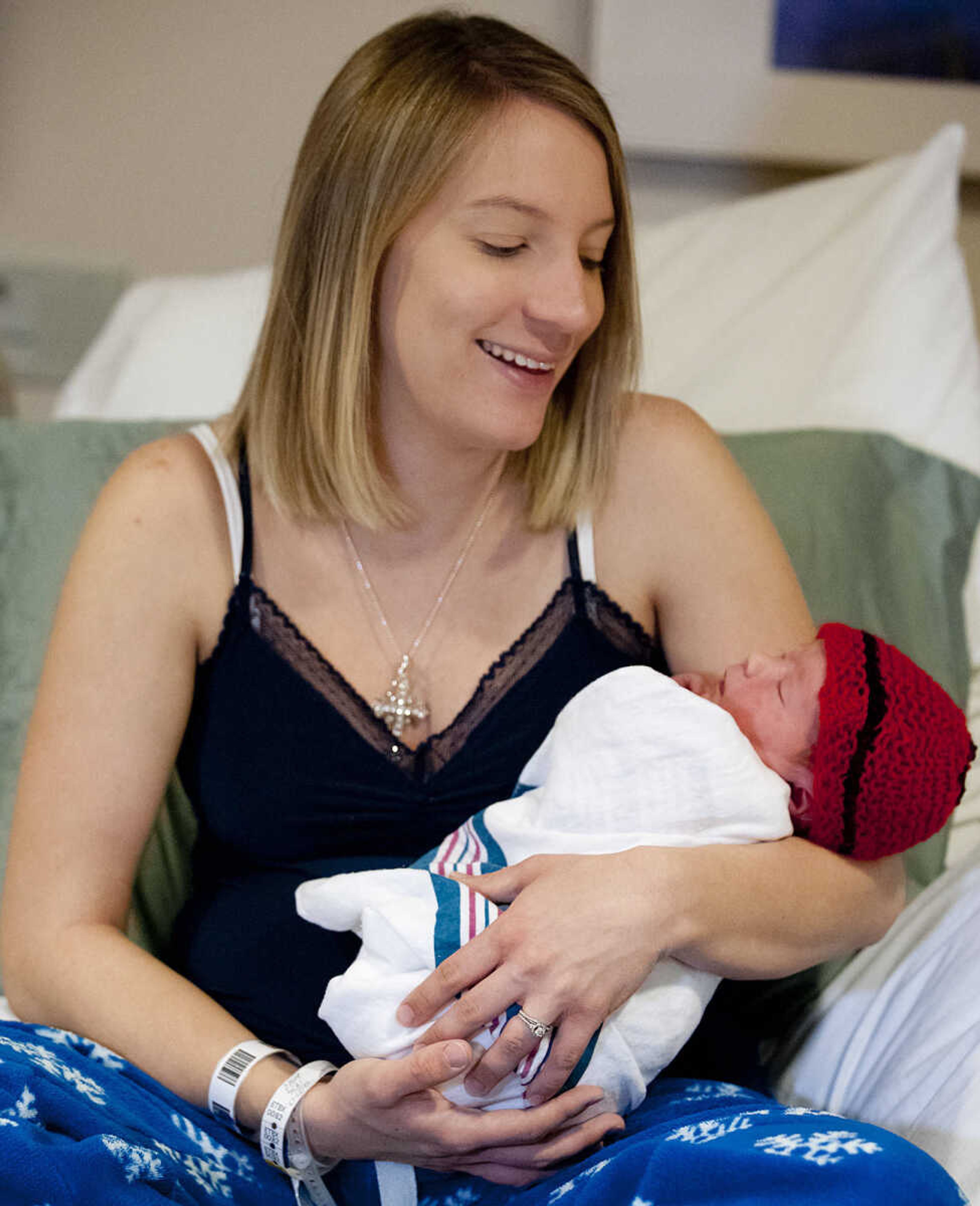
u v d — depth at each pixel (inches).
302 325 54.5
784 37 100.8
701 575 55.8
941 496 73.7
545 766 50.9
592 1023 42.3
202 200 110.5
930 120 102.0
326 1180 47.2
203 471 56.6
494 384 50.9
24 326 111.7
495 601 56.2
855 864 49.1
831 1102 50.1
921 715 46.1
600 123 51.1
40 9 107.6
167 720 54.6
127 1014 48.7
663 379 84.4
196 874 58.1
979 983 46.4
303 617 55.9
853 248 86.0
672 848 45.2
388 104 50.1
